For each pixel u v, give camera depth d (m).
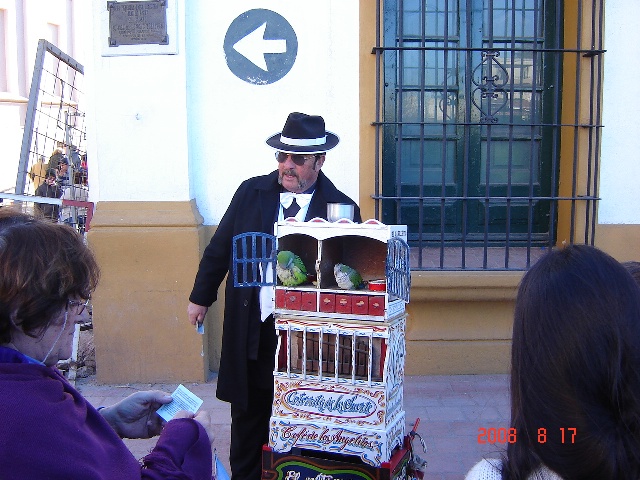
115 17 4.48
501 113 5.06
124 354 4.70
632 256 4.81
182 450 1.75
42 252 1.46
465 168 4.54
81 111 8.45
